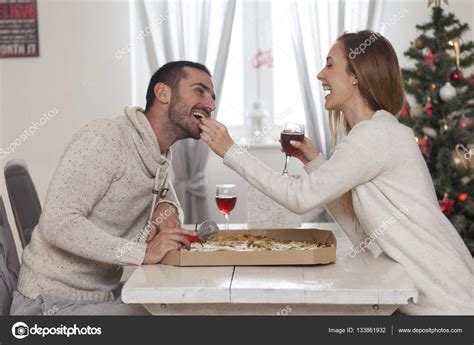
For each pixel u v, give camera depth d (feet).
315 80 14.48
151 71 14.62
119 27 14.98
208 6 14.37
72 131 15.23
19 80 15.15
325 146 14.52
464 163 12.05
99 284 6.30
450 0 14.66
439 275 5.36
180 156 14.32
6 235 6.88
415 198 5.61
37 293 6.01
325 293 4.63
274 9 15.23
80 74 15.11
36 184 15.28
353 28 14.49
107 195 6.14
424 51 13.55
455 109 12.05
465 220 11.87
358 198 5.78
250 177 5.82
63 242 5.69
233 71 15.38
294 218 7.97
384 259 5.71
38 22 15.06
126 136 6.15
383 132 5.64
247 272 5.20
